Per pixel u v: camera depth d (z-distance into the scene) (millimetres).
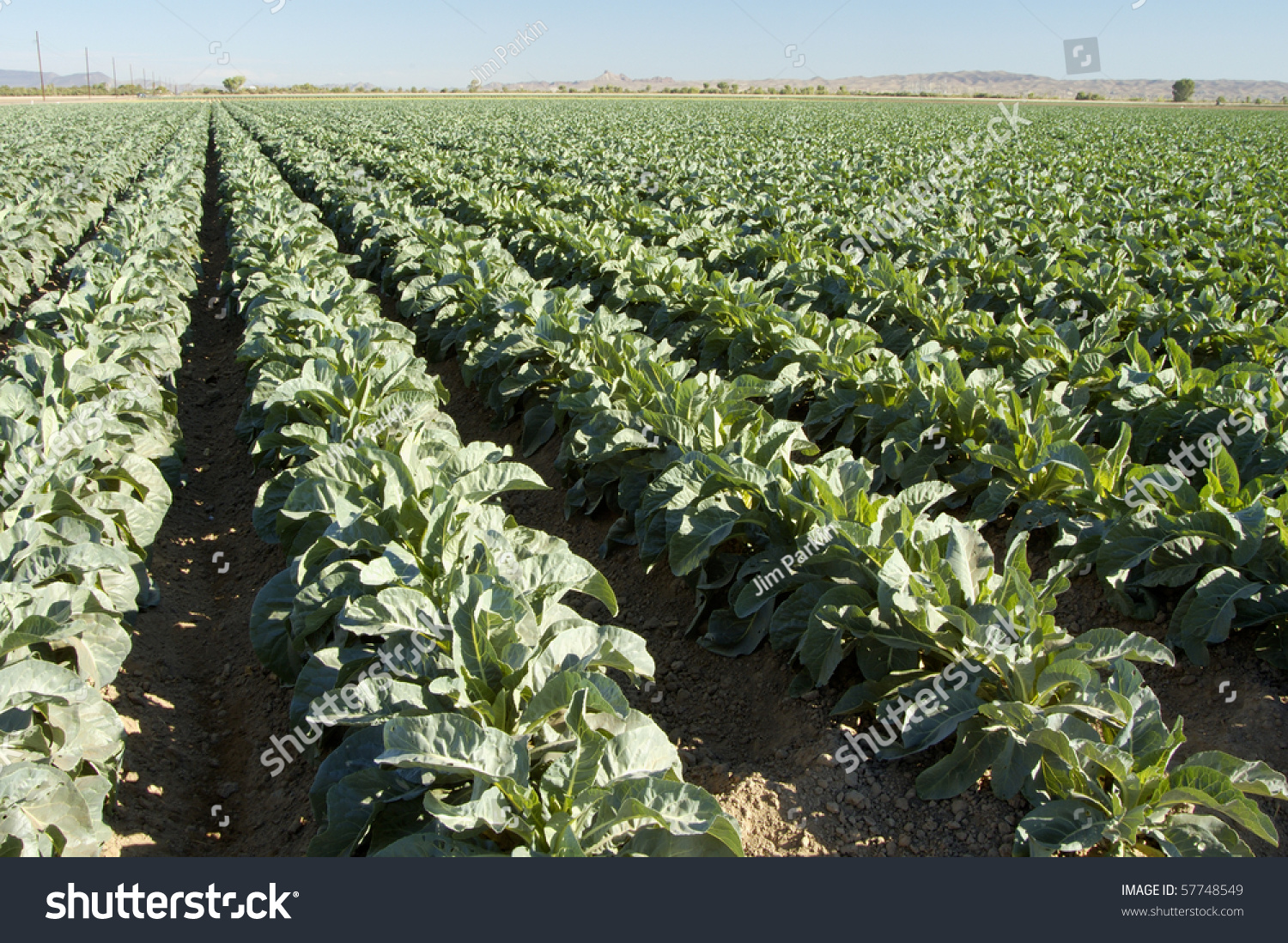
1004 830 3900
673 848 3135
